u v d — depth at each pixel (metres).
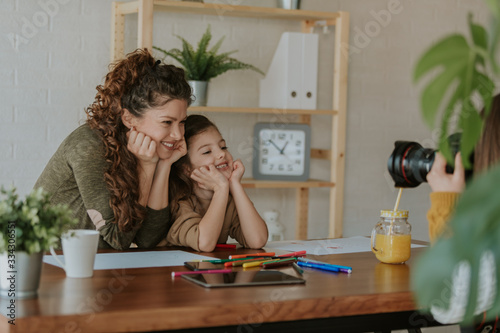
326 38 3.22
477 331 1.11
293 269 1.37
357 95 3.32
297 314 1.08
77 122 2.75
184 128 1.76
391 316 1.21
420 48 3.44
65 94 2.73
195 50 2.95
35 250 1.02
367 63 3.32
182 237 1.67
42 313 0.94
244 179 2.97
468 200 0.28
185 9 2.76
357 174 3.35
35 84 2.68
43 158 2.71
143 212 1.63
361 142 3.35
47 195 1.06
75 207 1.69
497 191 0.27
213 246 1.63
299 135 2.98
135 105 1.62
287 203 3.21
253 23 3.05
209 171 1.69
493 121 0.79
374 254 1.62
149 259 1.46
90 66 2.76
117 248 1.62
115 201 1.59
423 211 3.54
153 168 1.66
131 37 2.83
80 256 1.20
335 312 1.11
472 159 1.14
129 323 0.96
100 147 1.62
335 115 2.97
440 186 1.17
